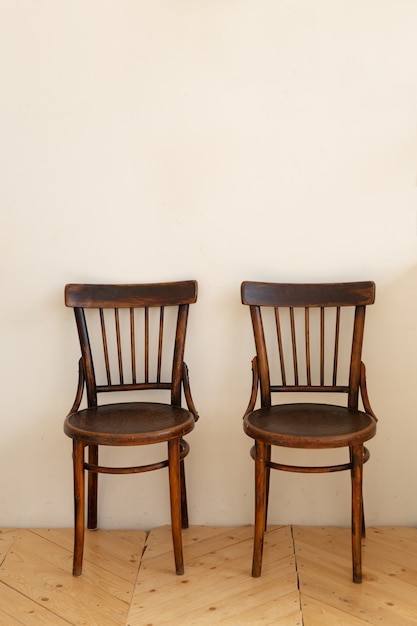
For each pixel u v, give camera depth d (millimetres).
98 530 2467
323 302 2277
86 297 2293
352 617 1871
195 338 2436
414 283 2369
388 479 2449
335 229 2365
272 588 2029
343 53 2297
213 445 2471
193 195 2369
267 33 2299
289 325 2416
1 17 2314
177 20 2303
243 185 2361
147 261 2404
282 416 2145
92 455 2398
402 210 2344
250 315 2357
